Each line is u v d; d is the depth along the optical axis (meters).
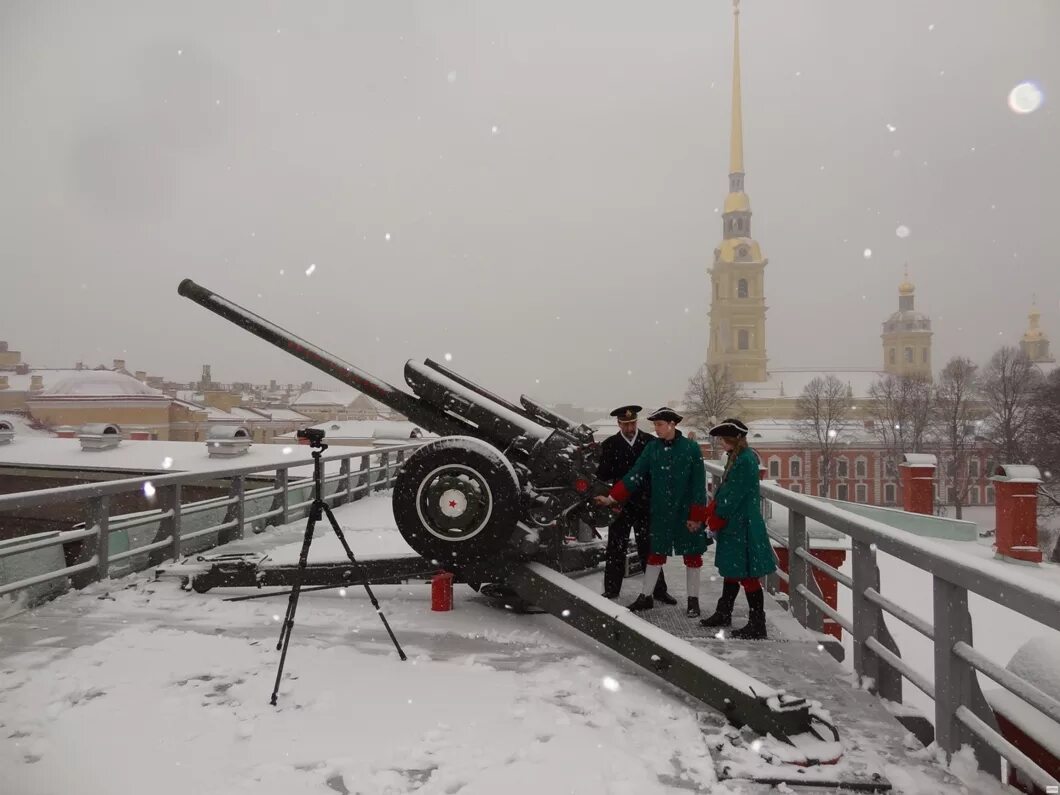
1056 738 3.15
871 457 87.31
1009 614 8.57
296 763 3.41
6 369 77.19
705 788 3.27
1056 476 62.12
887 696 4.35
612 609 4.80
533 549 5.36
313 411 121.56
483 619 5.78
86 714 3.91
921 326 156.62
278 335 6.70
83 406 69.06
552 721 3.85
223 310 6.78
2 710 3.94
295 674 4.52
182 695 4.18
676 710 4.10
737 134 164.38
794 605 5.97
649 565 6.06
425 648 5.07
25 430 66.62
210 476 8.64
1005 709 3.46
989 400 76.25
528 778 3.27
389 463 16.19
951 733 3.46
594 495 5.91
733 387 109.38
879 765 3.48
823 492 87.31
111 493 6.78
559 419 6.82
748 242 146.38
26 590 6.13
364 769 3.34
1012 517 11.48
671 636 4.47
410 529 5.46
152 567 7.53
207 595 6.39
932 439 83.06
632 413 6.66
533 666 4.75
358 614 5.90
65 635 5.29
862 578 4.48
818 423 89.69
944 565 3.40
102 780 3.25
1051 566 10.91
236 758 3.46
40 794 3.13
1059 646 3.46
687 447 5.99
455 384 6.21
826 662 4.92
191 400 103.12
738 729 3.86
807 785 3.32
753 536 5.38
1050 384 66.38
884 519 14.29
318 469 4.53
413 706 4.05
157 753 3.50
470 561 5.39
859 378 131.38
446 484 5.32
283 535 9.89
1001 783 3.31
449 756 3.47
